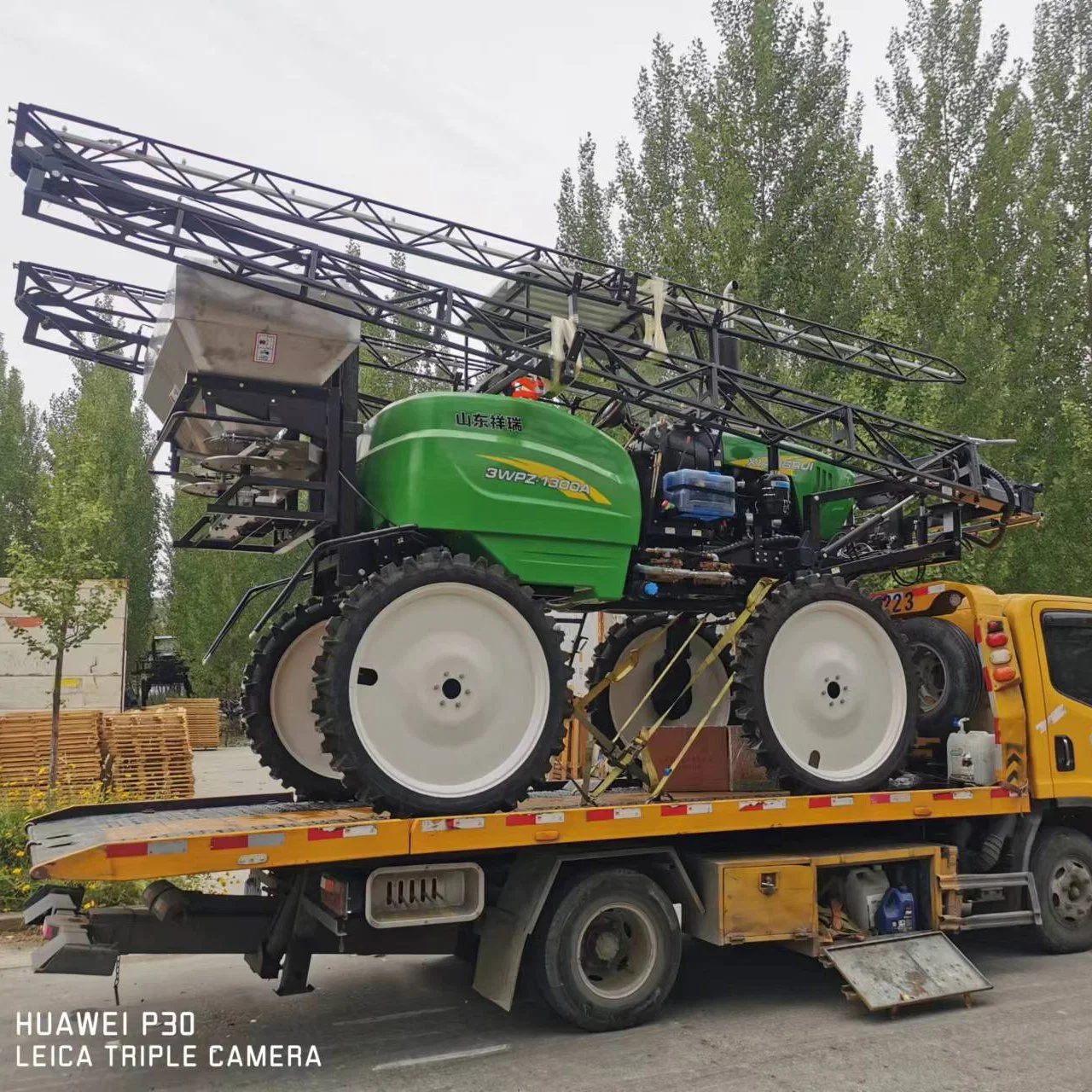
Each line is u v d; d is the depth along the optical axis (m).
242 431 5.62
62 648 10.45
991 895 6.50
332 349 5.50
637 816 5.26
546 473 5.76
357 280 5.59
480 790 5.14
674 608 7.18
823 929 5.75
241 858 4.41
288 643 6.57
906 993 5.38
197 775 18.53
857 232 17.05
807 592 6.17
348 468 5.73
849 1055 4.77
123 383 27.77
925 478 6.93
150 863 4.25
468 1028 5.25
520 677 5.39
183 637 27.95
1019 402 14.17
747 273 13.95
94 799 10.04
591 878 5.21
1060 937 6.68
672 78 19.59
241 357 5.32
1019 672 6.67
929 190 15.09
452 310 5.79
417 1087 4.40
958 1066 4.61
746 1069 4.59
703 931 5.52
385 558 5.71
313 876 4.98
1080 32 17.72
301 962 5.00
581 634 7.46
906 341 13.84
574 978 5.09
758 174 15.84
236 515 5.85
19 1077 4.59
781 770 5.94
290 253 5.38
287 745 6.53
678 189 17.06
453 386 7.46
